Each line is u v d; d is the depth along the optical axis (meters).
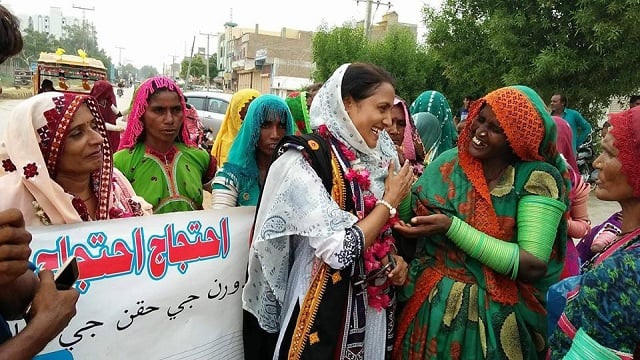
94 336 1.86
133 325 1.95
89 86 17.36
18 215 1.14
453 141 4.20
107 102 5.51
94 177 1.97
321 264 1.88
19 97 26.53
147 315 1.98
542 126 1.86
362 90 1.89
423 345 2.00
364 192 1.94
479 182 1.96
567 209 1.95
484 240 1.87
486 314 1.92
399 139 3.24
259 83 45.75
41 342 1.18
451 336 1.94
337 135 1.94
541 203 1.87
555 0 8.47
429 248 2.07
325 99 1.99
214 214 2.15
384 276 1.98
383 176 2.05
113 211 2.09
